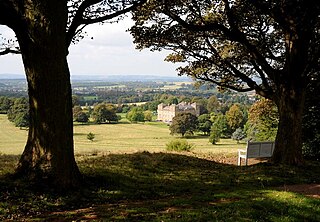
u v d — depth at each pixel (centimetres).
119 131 6800
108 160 1327
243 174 1254
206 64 1667
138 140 5866
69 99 904
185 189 1014
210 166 1445
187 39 1549
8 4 828
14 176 873
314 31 1402
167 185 1041
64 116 883
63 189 859
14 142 4328
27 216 709
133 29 1520
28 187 826
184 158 1559
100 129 6919
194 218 677
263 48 1581
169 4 1402
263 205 784
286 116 1413
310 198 869
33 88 866
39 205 764
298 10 1277
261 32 1585
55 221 677
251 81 1541
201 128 6419
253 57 1467
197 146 4912
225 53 1647
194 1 1434
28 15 830
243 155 1617
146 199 890
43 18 831
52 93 862
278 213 750
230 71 1614
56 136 867
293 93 1395
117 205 806
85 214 724
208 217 688
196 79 1752
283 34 1531
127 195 899
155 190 972
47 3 830
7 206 734
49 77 857
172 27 1504
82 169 1093
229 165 1538
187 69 1714
